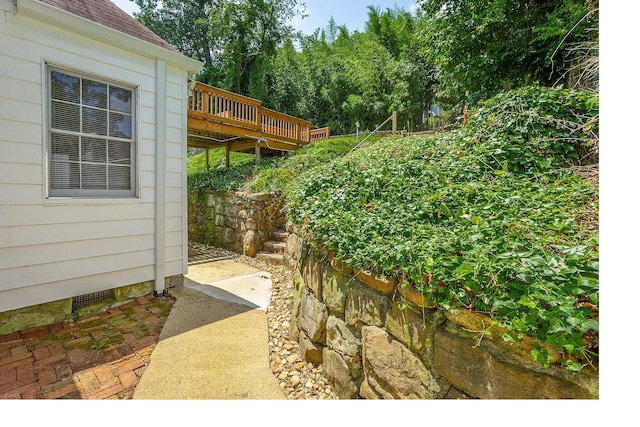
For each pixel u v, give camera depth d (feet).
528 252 3.72
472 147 8.66
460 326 3.45
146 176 10.15
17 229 7.59
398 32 46.26
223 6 49.21
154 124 10.33
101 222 9.12
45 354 6.70
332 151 24.41
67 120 8.45
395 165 8.64
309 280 6.95
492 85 17.35
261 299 10.50
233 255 17.26
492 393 3.13
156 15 52.70
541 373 2.88
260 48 52.06
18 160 7.56
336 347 5.57
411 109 43.11
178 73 11.07
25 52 7.61
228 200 18.88
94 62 8.79
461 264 3.74
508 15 16.14
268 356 6.88
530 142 7.99
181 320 8.67
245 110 23.68
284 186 18.38
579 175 6.92
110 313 9.01
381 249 4.60
